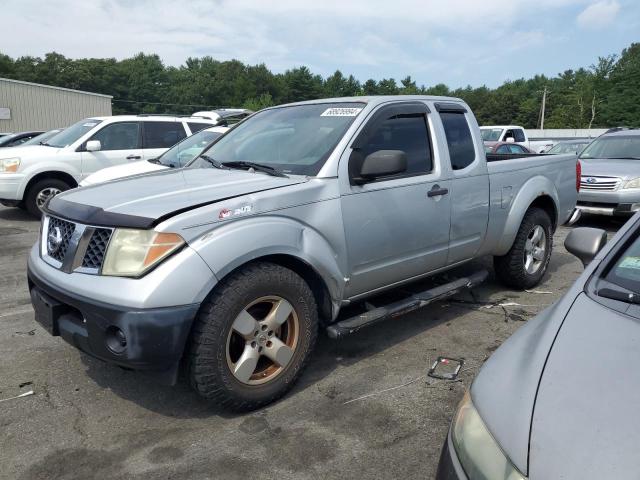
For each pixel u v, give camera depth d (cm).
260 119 458
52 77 9450
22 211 1061
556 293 541
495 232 484
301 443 291
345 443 291
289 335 334
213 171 391
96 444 292
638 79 6831
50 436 300
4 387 354
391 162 345
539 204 559
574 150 1619
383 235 379
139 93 10306
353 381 360
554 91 9444
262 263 318
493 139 2017
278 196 323
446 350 409
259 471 268
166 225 282
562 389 174
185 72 11300
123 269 282
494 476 159
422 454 281
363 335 438
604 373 177
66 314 309
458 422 187
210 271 287
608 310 214
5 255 711
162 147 1030
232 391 305
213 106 10650
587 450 150
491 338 430
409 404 330
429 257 423
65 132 1039
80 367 383
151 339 273
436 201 416
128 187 350
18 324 463
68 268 302
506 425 169
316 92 10906
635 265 240
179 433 302
